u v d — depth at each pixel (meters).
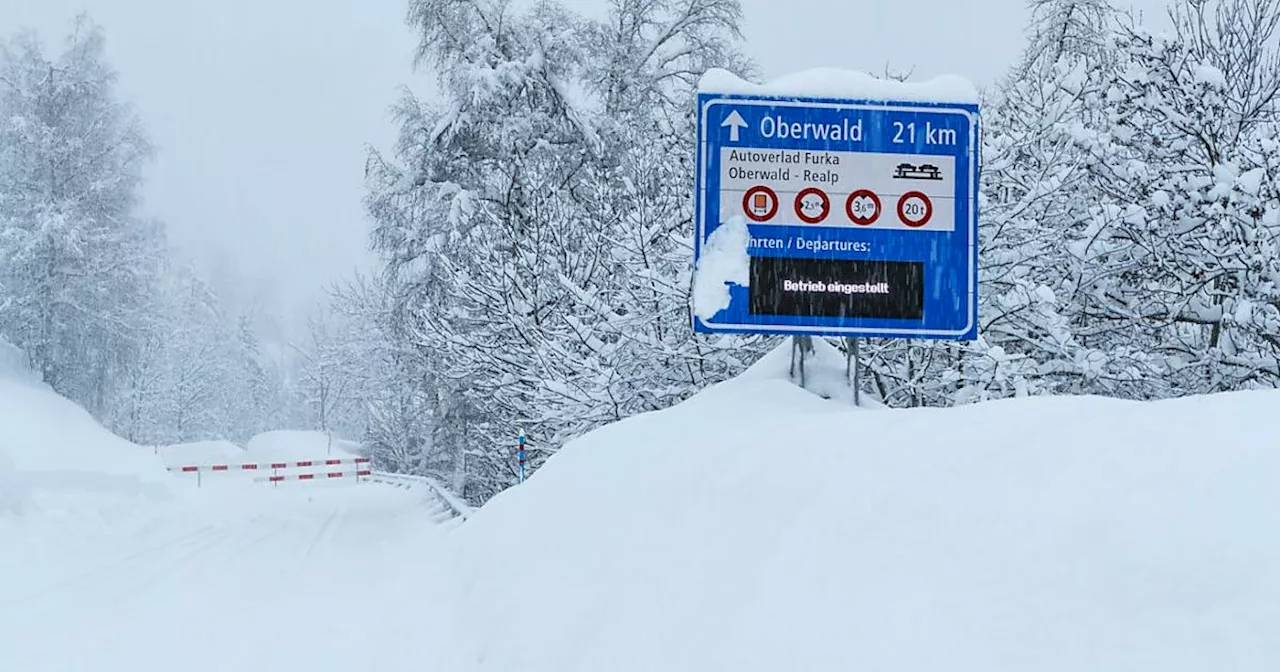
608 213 19.16
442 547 12.42
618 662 4.98
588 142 25.64
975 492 3.86
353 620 8.73
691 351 14.69
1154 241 12.59
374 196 27.28
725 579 4.73
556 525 7.94
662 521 6.06
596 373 15.16
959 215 9.54
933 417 5.14
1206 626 2.59
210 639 8.12
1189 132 13.24
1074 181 13.04
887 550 3.92
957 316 9.45
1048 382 11.88
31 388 26.06
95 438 25.27
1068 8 19.36
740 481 5.56
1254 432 3.37
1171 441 3.54
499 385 18.66
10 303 35.03
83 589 10.93
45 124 37.44
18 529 15.84
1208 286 13.41
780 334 9.38
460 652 7.02
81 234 36.25
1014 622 3.05
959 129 9.66
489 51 26.22
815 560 4.23
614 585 5.89
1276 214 11.70
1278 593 2.55
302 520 20.19
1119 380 11.76
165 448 51.69
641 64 28.28
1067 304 12.77
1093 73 14.08
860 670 3.36
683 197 16.59
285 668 7.11
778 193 9.49
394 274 27.22
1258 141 12.23
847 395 9.45
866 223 9.50
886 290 9.45
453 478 30.36
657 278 14.14
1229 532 2.82
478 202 24.42
